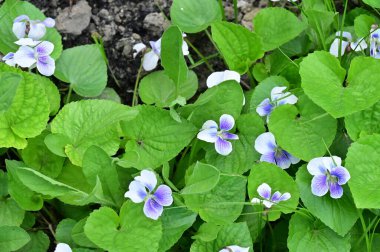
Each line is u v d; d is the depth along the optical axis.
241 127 0.56
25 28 0.58
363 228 0.52
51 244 0.55
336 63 0.55
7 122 0.54
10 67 0.54
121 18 0.63
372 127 0.55
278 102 0.57
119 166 0.54
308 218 0.53
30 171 0.51
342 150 0.56
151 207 0.51
